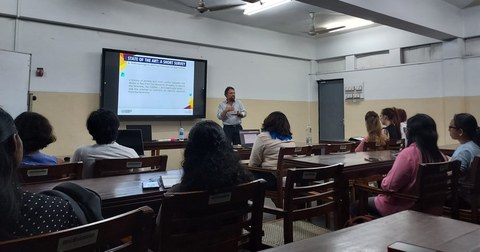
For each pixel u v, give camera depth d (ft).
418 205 5.97
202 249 3.91
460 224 3.34
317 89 25.54
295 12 18.42
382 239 2.92
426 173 5.90
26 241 2.13
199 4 15.34
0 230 2.41
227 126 17.56
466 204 7.11
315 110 25.62
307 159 8.21
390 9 13.84
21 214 2.56
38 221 2.64
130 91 17.01
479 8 17.13
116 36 16.83
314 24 20.52
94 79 16.28
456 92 17.72
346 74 23.47
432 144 6.50
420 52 19.99
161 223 3.65
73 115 15.70
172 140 15.55
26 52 14.42
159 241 3.67
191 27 18.95
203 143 4.10
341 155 9.12
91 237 2.43
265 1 16.44
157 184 5.17
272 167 9.21
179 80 18.58
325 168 5.72
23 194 2.65
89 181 5.52
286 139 9.77
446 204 6.98
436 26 16.08
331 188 6.34
